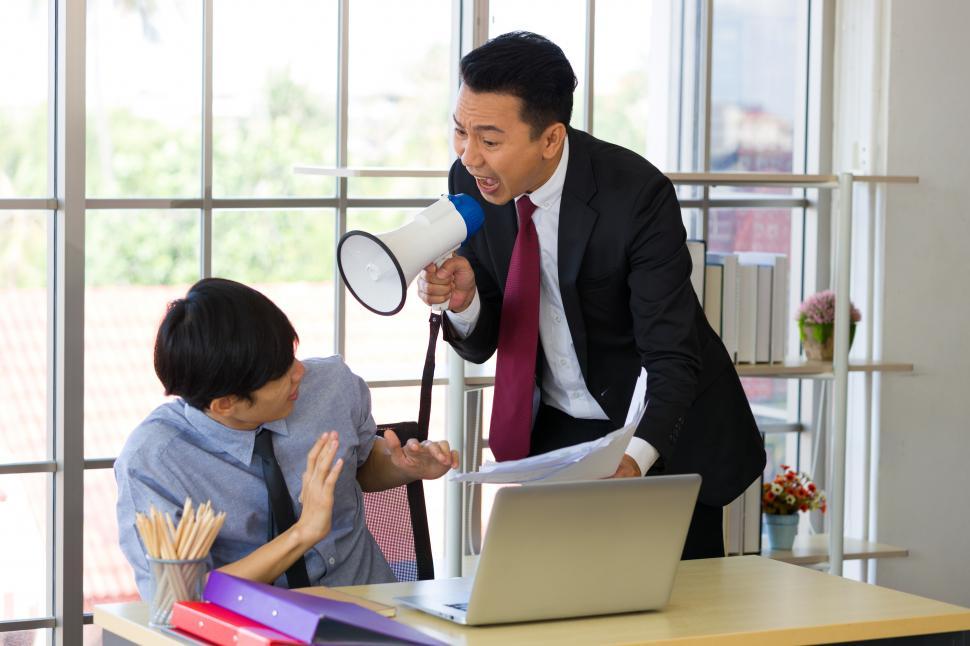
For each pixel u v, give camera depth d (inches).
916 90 159.2
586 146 98.5
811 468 166.2
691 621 72.2
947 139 160.6
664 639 68.1
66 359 128.1
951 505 164.6
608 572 71.8
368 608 71.3
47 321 130.3
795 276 166.2
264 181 139.3
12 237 127.9
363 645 61.7
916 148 159.5
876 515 162.2
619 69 154.0
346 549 87.0
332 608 63.6
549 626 70.2
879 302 159.8
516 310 101.0
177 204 134.5
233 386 75.1
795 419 166.4
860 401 162.7
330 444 75.2
